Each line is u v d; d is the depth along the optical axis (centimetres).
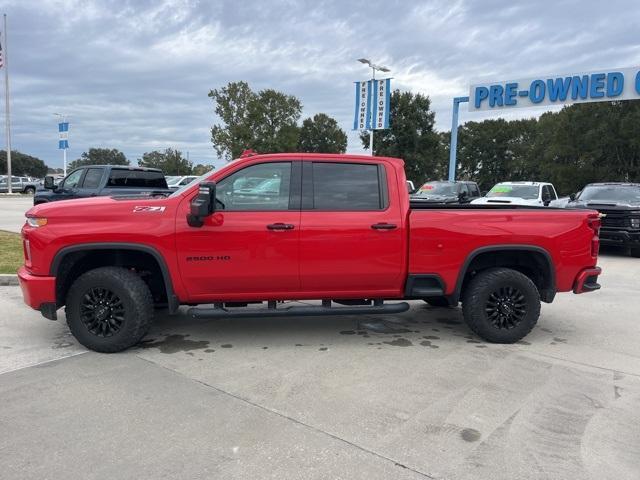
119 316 496
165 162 9338
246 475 294
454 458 314
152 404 385
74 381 427
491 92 2259
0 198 3722
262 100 4209
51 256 481
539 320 646
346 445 328
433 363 482
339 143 8306
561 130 5181
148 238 482
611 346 540
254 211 499
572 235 545
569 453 322
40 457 310
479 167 8494
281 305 667
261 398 398
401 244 519
